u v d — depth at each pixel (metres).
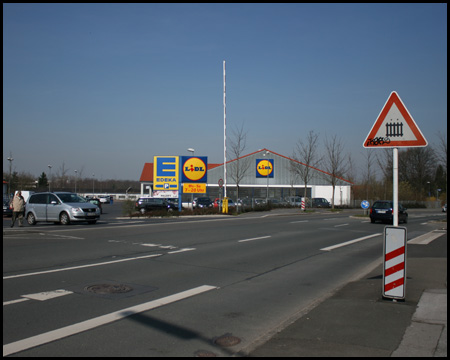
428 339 4.97
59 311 6.18
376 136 6.57
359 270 10.14
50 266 9.62
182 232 17.70
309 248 13.94
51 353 4.66
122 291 7.46
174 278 8.66
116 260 10.55
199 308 6.55
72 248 12.41
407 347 4.73
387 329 5.34
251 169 64.31
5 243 13.37
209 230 18.97
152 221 24.97
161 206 36.84
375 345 4.80
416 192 67.81
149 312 6.25
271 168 52.62
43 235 15.78
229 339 5.20
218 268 9.91
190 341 5.11
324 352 4.61
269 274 9.44
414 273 8.89
